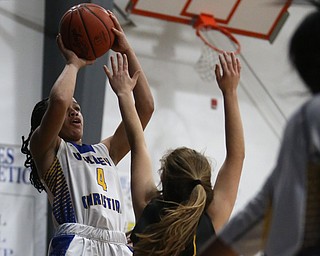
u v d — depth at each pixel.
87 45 5.46
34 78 10.73
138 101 5.33
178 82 12.17
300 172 2.22
